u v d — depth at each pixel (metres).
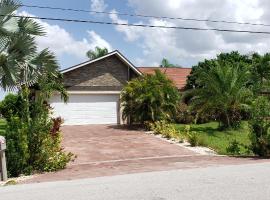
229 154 15.36
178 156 15.02
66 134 22.31
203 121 27.88
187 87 33.44
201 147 17.30
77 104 28.00
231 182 8.34
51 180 10.33
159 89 24.12
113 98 28.84
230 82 23.22
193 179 8.84
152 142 18.95
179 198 7.02
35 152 12.07
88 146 17.86
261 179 8.62
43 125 12.41
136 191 7.69
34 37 17.61
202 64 33.22
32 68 17.97
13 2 17.58
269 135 14.38
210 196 7.11
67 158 12.76
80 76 28.11
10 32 17.36
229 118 23.39
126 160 14.27
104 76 28.67
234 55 36.69
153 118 23.77
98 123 28.44
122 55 28.55
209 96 23.41
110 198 7.20
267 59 33.94
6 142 11.60
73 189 8.20
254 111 14.84
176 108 24.84
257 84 25.58
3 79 17.34
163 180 8.87
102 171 11.75
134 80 25.47
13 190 8.62
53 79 25.20
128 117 27.50
